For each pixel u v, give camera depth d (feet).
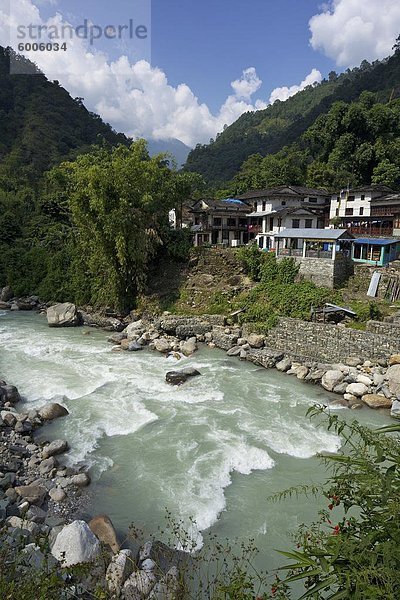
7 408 59.77
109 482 45.19
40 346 94.79
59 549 31.60
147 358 89.04
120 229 118.62
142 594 25.29
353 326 91.61
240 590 16.26
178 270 136.87
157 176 131.54
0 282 155.33
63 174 153.58
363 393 69.51
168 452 51.08
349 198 171.22
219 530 38.50
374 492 13.42
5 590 16.25
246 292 120.26
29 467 46.91
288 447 53.01
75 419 58.75
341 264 112.06
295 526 39.11
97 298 133.18
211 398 67.97
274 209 168.96
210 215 168.25
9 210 194.08
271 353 88.43
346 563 12.35
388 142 226.17
